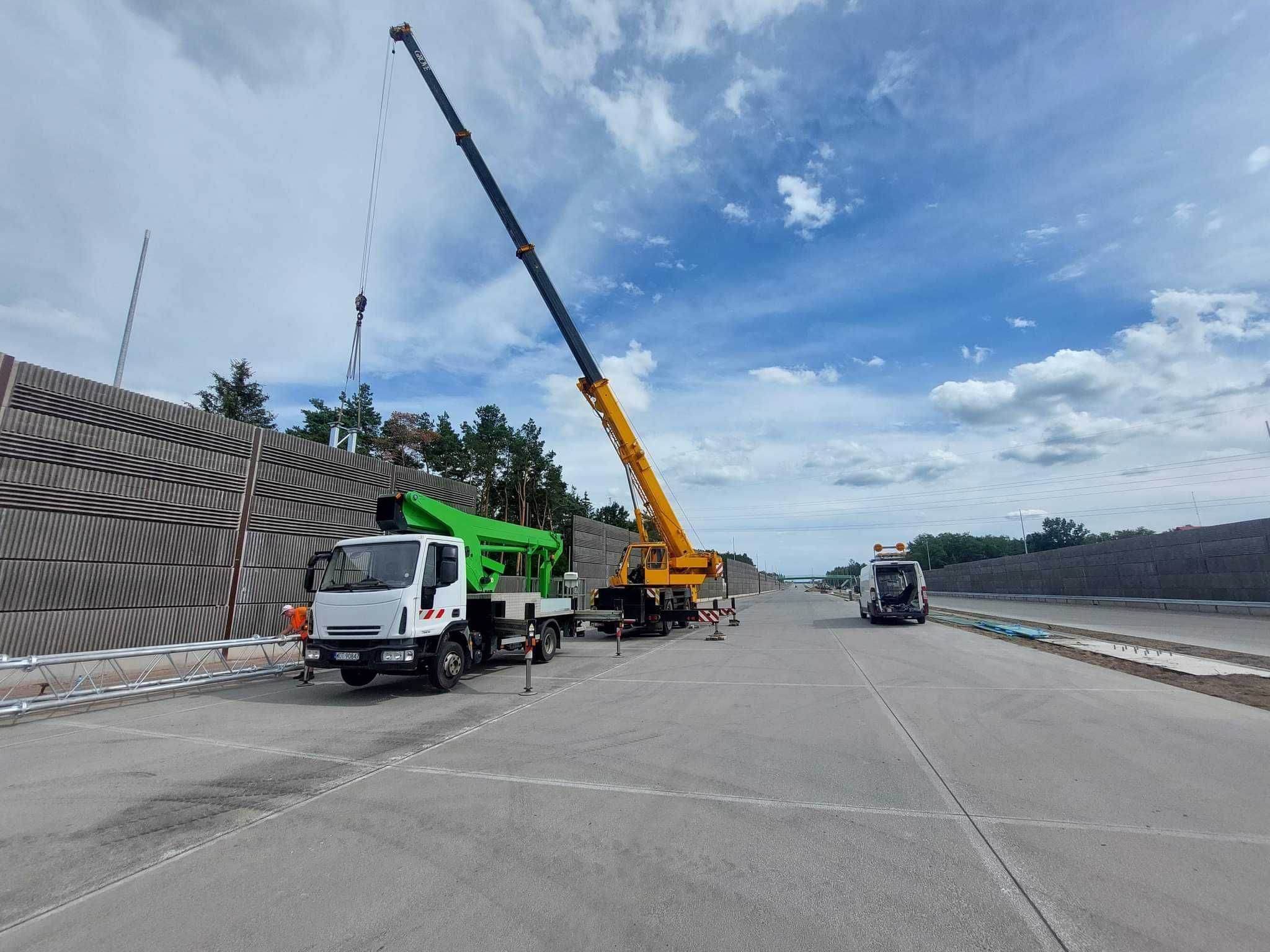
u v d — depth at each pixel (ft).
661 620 71.51
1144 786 17.63
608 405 66.28
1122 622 70.74
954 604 134.41
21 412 39.42
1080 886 12.03
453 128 62.95
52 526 40.60
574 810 16.40
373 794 17.80
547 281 63.52
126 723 27.27
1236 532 77.25
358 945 10.30
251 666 41.22
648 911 11.28
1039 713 26.73
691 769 19.89
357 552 34.27
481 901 11.71
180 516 48.34
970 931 10.51
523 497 148.87
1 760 21.66
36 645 39.50
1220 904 11.30
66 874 13.09
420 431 130.31
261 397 128.77
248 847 14.35
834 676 37.96
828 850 13.83
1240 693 30.07
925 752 21.36
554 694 33.35
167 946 10.40
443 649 34.35
